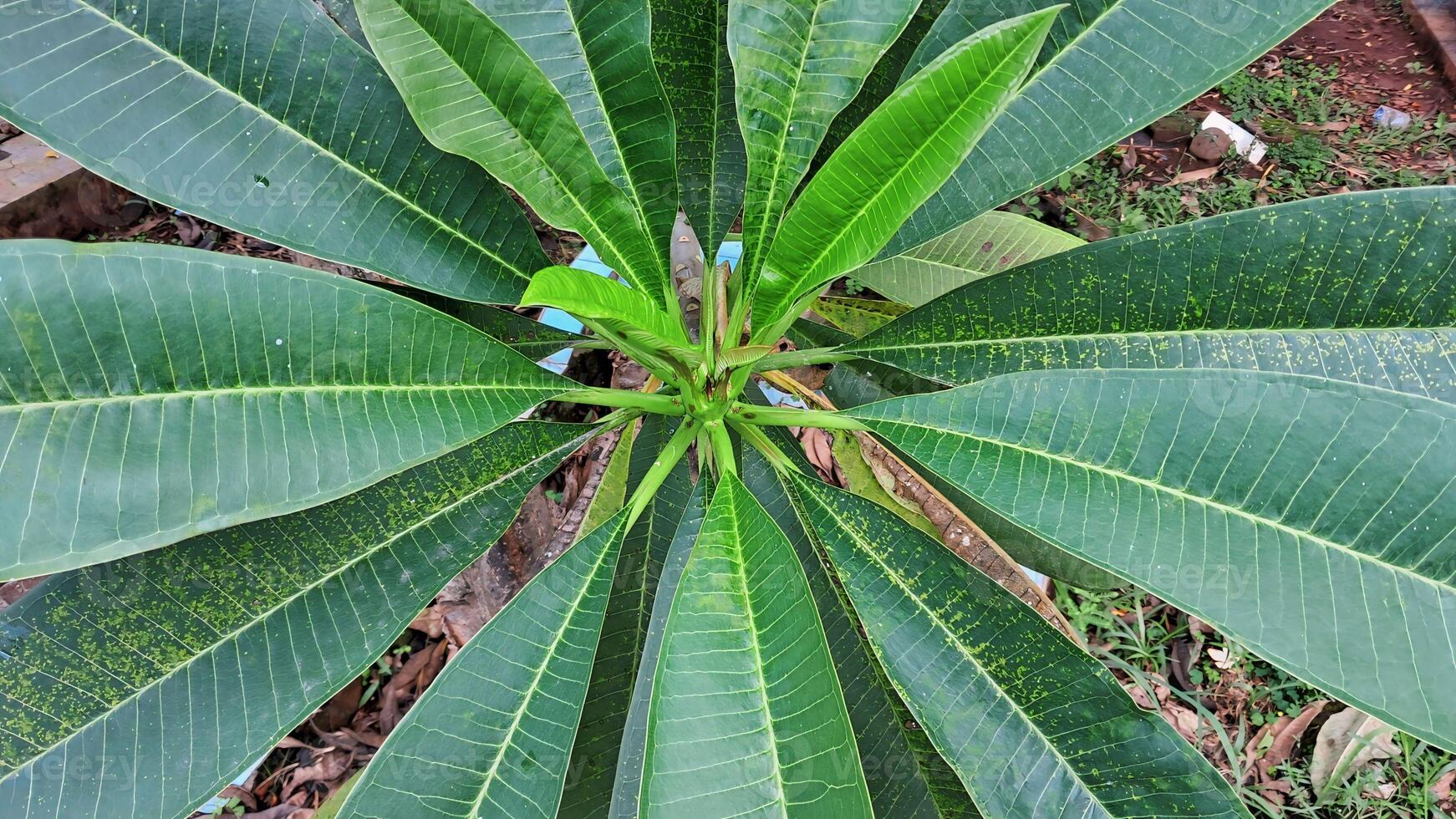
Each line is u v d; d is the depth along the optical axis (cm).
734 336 50
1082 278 46
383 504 44
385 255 44
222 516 34
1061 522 38
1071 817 38
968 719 41
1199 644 77
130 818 35
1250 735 75
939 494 60
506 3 46
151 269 34
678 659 34
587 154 43
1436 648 34
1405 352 42
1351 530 35
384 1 36
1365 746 71
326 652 40
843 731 34
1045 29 29
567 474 77
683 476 57
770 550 38
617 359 79
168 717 37
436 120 40
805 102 45
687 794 32
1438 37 119
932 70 31
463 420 40
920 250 66
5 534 31
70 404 33
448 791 37
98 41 37
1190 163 106
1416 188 39
